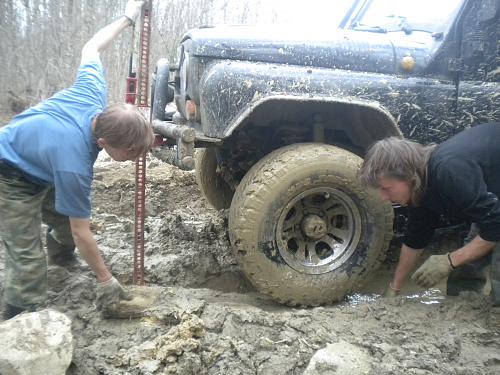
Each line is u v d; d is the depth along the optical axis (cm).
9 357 203
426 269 267
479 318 283
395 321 281
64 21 1091
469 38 326
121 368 229
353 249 316
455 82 332
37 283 256
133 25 294
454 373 235
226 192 449
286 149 307
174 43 1042
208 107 300
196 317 253
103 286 255
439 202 260
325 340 258
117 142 221
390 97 318
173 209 491
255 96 297
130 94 305
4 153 234
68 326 223
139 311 264
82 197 225
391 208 315
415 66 328
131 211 484
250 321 269
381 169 244
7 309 257
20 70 1066
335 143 354
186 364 229
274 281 302
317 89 305
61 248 312
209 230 409
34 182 244
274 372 235
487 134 251
